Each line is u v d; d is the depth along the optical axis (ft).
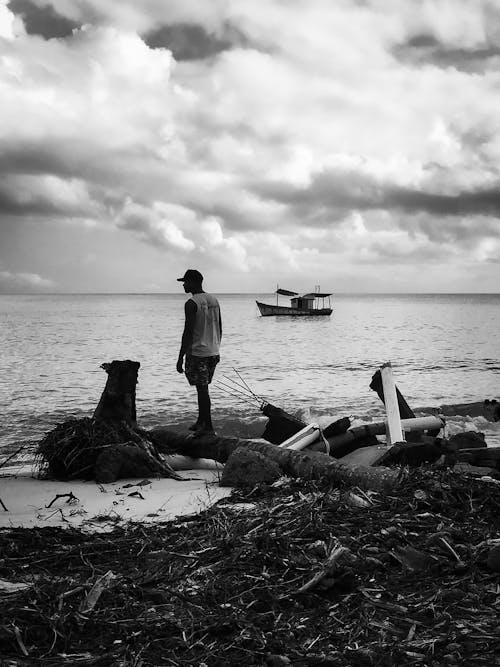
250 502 18.93
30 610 11.19
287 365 99.91
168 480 23.97
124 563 14.14
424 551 13.70
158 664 9.63
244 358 112.57
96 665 9.57
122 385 26.81
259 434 43.65
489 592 11.84
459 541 14.40
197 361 29.63
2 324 248.32
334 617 11.06
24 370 88.99
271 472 21.50
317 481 19.99
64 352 121.90
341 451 25.71
